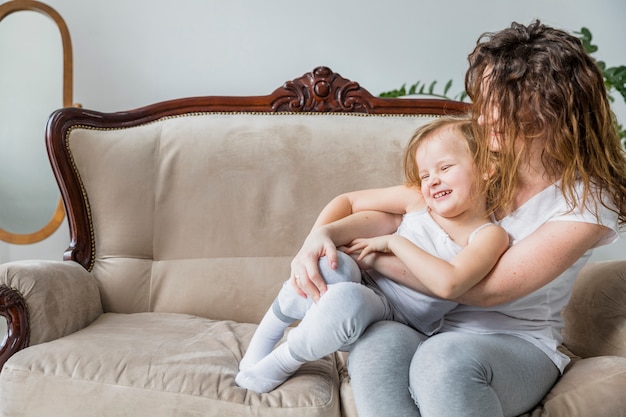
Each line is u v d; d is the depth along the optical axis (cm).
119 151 196
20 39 281
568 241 111
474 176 118
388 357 104
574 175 115
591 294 143
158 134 201
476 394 96
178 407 119
